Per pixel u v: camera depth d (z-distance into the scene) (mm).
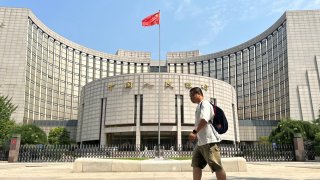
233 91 77875
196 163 6016
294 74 79500
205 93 69000
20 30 81812
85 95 74875
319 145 36812
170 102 66062
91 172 15781
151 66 114250
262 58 94688
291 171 16422
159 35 48625
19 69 78875
